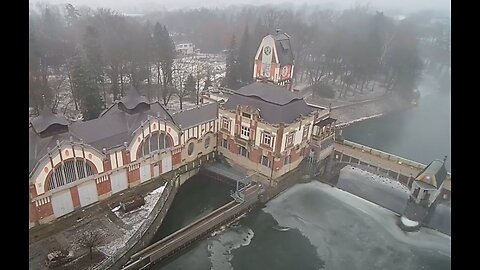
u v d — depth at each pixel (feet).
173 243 197.67
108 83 403.95
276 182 256.73
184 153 260.62
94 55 354.54
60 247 181.68
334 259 209.77
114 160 216.33
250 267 199.82
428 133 390.83
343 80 476.54
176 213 235.20
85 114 315.17
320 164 289.12
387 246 221.66
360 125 406.62
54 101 356.38
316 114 275.18
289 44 332.80
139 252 186.39
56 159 188.55
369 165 280.10
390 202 266.16
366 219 244.63
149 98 394.52
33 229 189.67
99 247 184.34
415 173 256.73
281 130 242.17
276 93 264.93
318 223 238.89
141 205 217.97
